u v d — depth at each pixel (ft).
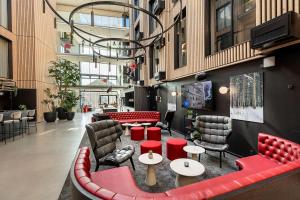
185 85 20.70
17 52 30.60
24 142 18.56
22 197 8.41
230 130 12.70
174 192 6.26
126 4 9.22
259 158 9.73
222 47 16.19
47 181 9.96
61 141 19.02
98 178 7.53
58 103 40.29
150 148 12.35
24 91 30.91
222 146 12.59
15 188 9.21
